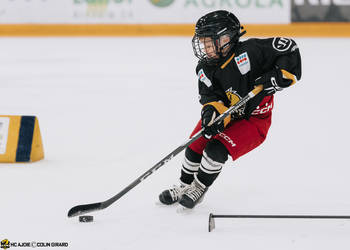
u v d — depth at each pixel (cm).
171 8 4359
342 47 3956
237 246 969
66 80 3023
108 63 3475
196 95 2669
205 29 1108
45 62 3503
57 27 4400
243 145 1133
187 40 4250
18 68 3325
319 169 1514
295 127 2047
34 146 1584
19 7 4372
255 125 1171
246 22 4256
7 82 2967
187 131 1994
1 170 1488
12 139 1575
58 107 2420
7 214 1148
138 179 1112
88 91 2762
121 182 1402
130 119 2191
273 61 1130
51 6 4366
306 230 1053
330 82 2945
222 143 1126
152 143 1825
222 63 1144
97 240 1002
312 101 2525
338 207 1196
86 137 1906
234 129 1151
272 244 979
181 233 1038
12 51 3838
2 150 1570
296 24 4291
